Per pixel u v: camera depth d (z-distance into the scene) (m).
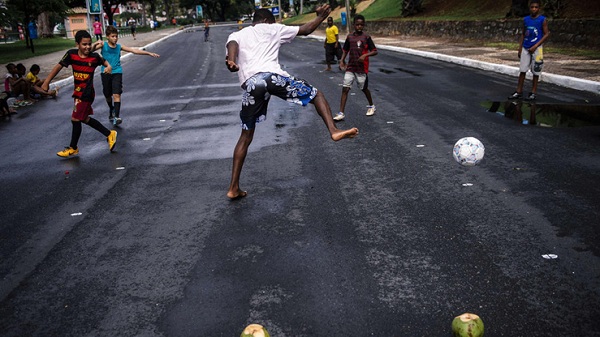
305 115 9.97
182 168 6.92
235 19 131.38
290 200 5.56
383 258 4.20
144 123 10.01
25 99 13.11
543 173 6.13
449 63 18.28
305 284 3.85
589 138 7.65
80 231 5.00
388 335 3.21
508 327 3.25
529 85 12.72
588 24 18.27
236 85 15.01
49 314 3.62
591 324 3.26
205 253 4.42
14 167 7.36
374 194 5.66
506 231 4.61
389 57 21.69
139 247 4.60
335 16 55.47
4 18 32.19
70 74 19.27
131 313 3.57
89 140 8.82
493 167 6.43
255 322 3.40
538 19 10.53
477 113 9.67
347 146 7.66
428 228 4.73
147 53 9.73
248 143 5.47
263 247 4.48
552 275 3.85
